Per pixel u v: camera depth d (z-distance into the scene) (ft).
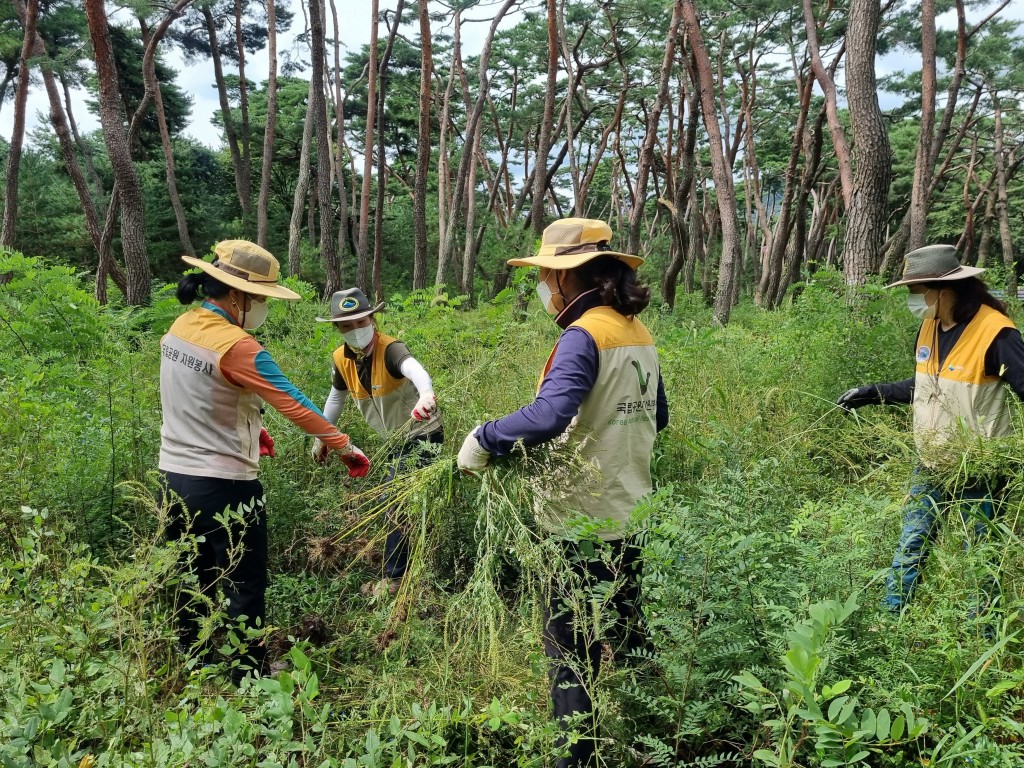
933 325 10.88
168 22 53.98
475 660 8.80
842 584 8.17
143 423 13.66
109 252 47.37
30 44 48.65
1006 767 6.11
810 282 21.48
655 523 8.32
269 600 11.49
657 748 7.19
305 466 14.88
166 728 7.28
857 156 27.25
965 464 9.43
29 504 10.02
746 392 18.40
